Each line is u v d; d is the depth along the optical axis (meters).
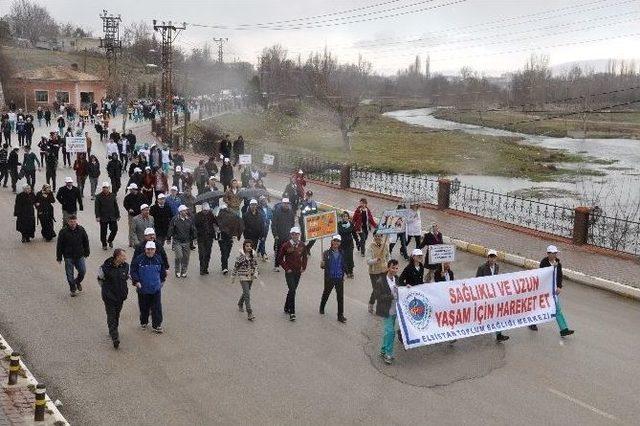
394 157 51.56
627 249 19.23
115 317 10.71
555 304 12.18
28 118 40.56
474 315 11.46
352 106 61.56
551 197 35.50
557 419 8.84
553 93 82.69
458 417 8.81
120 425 8.36
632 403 9.38
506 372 10.34
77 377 9.67
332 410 8.91
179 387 9.46
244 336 11.51
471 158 52.09
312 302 13.49
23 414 8.24
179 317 12.35
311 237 15.83
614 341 11.88
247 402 9.07
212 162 25.83
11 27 139.38
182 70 104.31
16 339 10.98
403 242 17.23
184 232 14.64
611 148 62.56
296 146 56.03
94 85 65.31
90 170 23.25
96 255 16.28
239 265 12.24
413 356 10.88
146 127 53.22
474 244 18.50
